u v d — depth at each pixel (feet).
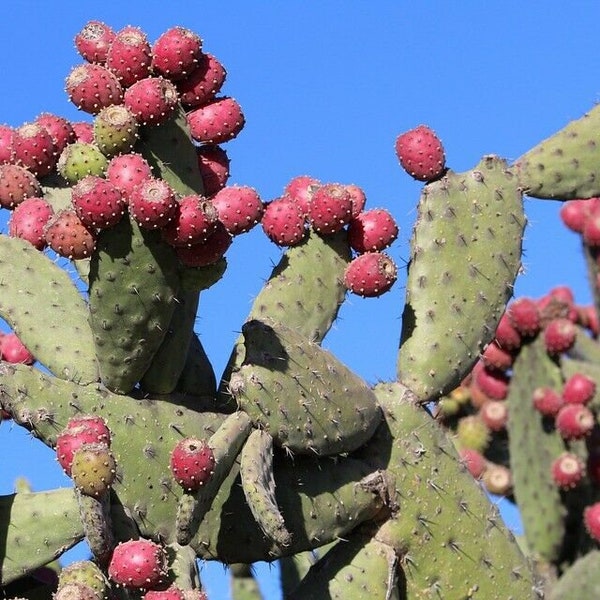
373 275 18.07
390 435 17.75
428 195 18.93
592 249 31.12
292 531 16.78
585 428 27.63
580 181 19.75
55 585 17.13
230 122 17.62
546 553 27.58
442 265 18.71
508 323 29.04
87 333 16.96
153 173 16.29
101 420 14.57
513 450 28.40
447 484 17.85
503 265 18.98
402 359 18.38
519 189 19.48
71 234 15.11
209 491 15.03
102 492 13.82
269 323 16.57
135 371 16.12
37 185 18.42
